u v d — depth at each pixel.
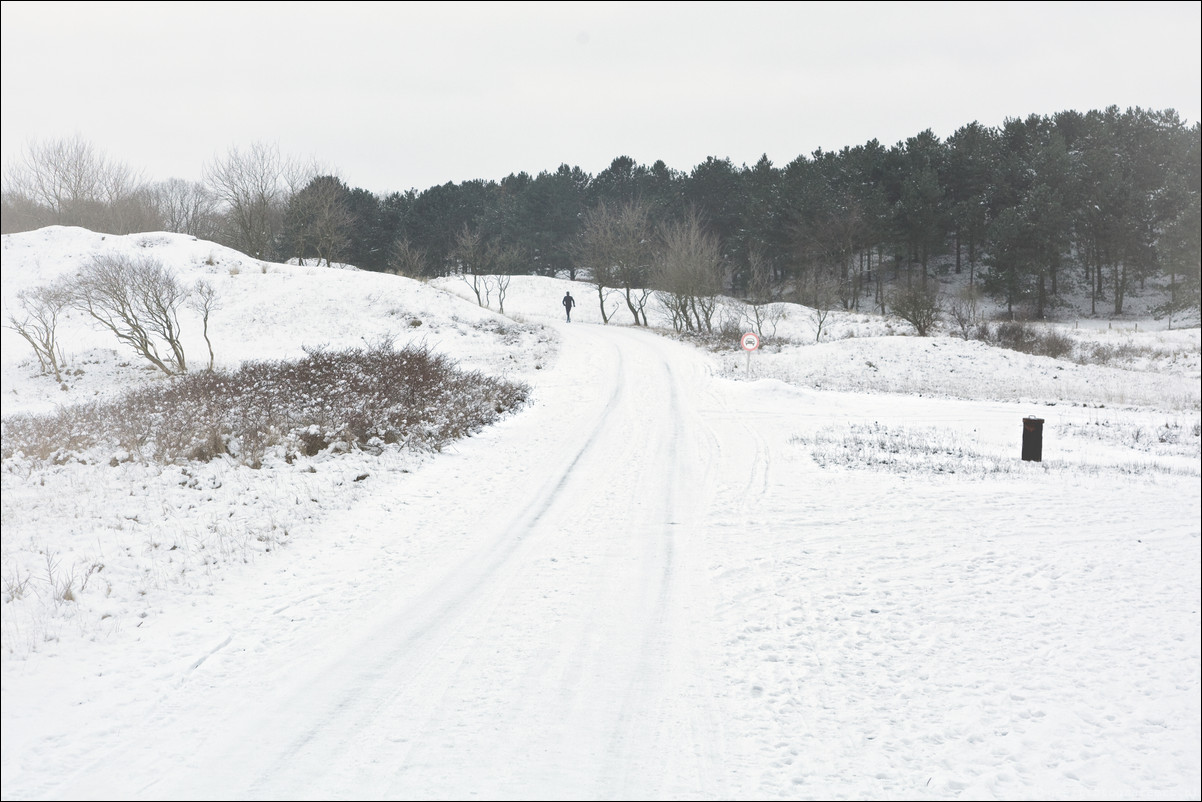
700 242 51.31
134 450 14.61
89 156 63.59
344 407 17.14
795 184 67.88
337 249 65.44
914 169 66.38
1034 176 62.75
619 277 58.16
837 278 62.31
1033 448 16.23
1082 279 66.25
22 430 18.89
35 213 62.34
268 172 58.53
